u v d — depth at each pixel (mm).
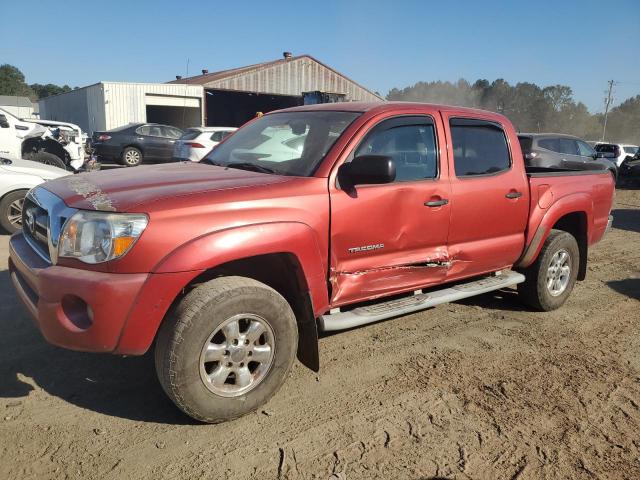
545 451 3029
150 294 2771
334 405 3395
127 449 2844
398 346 4352
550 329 4914
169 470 2701
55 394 3342
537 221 4863
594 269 7410
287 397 3465
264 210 3107
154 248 2779
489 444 3066
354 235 3525
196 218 2896
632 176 19469
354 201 3494
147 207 2830
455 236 4191
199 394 2934
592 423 3338
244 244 2971
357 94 37781
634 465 2945
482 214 4340
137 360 3826
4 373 3564
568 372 4031
